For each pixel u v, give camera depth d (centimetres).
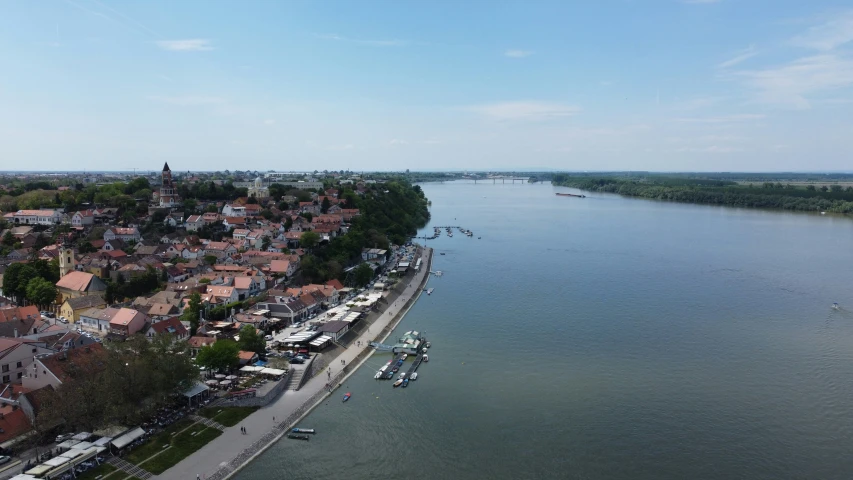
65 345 14325
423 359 16462
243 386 13950
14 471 9938
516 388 14525
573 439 12088
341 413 13262
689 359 16312
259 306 19712
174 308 18275
